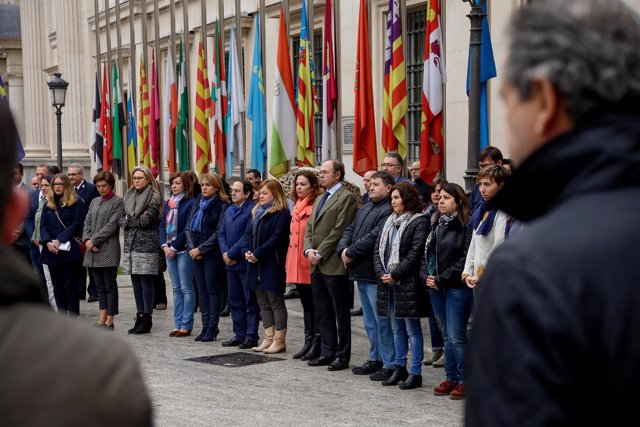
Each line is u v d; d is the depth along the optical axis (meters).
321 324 8.45
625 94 1.44
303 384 7.73
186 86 16.50
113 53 23.50
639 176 1.43
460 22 11.81
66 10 25.22
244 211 9.46
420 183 10.21
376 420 6.50
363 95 11.26
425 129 10.12
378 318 7.74
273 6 16.14
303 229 8.64
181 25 19.95
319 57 15.38
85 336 1.37
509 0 10.70
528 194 1.53
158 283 12.28
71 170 12.41
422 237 7.29
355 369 8.10
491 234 6.61
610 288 1.36
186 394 7.36
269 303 9.23
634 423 1.35
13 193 1.43
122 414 1.32
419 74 13.00
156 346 9.63
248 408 6.87
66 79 25.34
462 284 6.94
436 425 6.36
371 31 13.90
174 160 16.88
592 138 1.44
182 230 10.12
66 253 10.71
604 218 1.41
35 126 29.50
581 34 1.43
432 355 8.46
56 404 1.29
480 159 8.09
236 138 14.58
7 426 1.28
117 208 10.45
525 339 1.35
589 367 1.35
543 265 1.38
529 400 1.33
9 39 34.41
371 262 7.82
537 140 1.50
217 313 9.91
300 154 12.50
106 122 20.06
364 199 10.13
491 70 9.54
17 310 1.38
